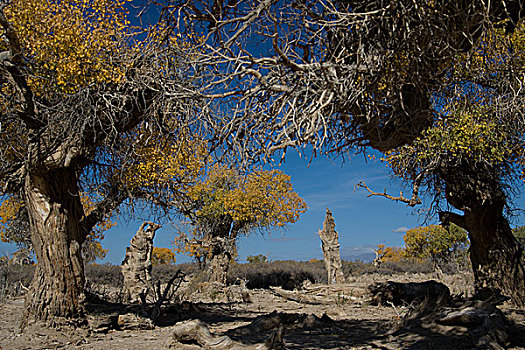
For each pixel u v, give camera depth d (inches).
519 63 260.4
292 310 459.8
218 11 210.2
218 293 640.4
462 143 305.1
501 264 372.5
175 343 247.0
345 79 187.8
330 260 776.3
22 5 256.1
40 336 258.4
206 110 224.7
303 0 213.5
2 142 313.9
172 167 437.7
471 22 196.4
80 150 281.4
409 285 490.0
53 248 283.1
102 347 242.7
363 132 237.3
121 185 388.2
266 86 188.2
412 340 230.8
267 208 710.5
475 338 215.6
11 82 258.5
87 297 400.2
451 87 276.2
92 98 258.4
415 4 183.6
